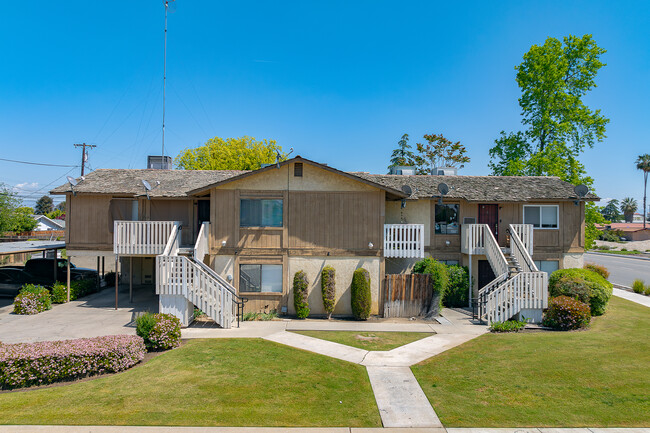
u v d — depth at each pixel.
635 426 7.19
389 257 18.62
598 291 16.31
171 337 11.84
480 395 8.59
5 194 37.81
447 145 59.56
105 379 9.43
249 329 14.27
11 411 7.71
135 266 23.19
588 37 31.59
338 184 16.77
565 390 8.73
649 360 10.44
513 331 14.05
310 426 7.23
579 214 20.50
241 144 43.69
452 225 20.12
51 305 17.55
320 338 13.10
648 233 83.38
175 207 19.62
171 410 7.76
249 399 8.30
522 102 33.69
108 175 21.55
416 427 7.22
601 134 31.50
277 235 16.66
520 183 21.97
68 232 19.25
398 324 15.13
